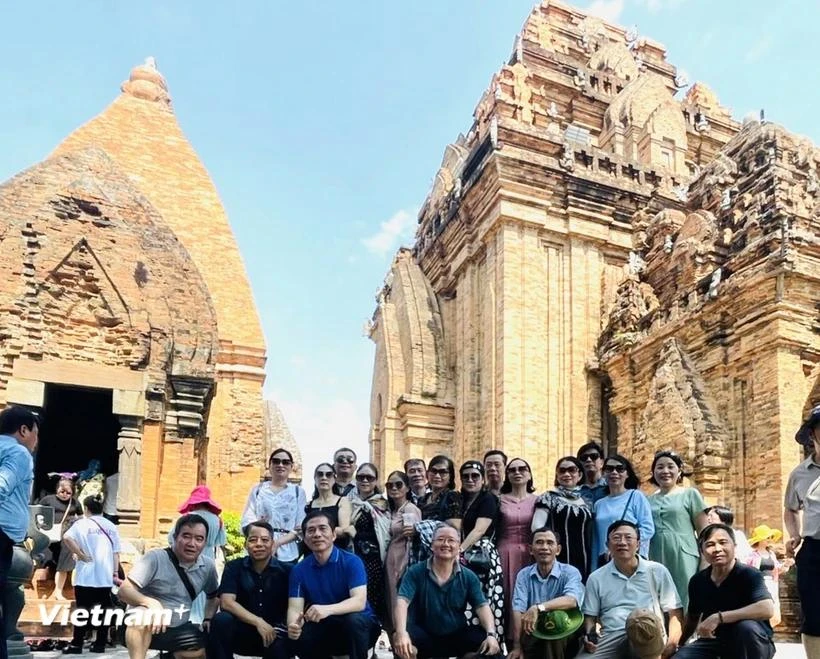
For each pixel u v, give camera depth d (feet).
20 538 27.07
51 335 56.90
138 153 95.61
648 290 89.10
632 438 82.17
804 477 28.12
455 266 107.24
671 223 90.02
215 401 87.45
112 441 71.61
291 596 30.55
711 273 75.92
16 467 26.91
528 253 92.73
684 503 34.06
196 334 62.03
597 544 33.04
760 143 79.61
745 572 28.37
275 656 29.78
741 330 67.77
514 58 121.80
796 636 50.29
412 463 39.91
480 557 32.53
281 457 38.58
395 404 109.09
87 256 59.21
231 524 74.18
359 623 30.19
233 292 92.43
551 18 135.64
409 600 30.89
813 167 76.28
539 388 89.40
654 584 29.94
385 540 35.70
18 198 58.59
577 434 89.20
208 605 32.89
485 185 96.58
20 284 56.34
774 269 64.18
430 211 124.77
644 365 81.46
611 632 29.30
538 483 86.12
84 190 60.34
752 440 65.36
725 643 27.81
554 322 92.38
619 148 113.70
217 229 95.14
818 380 64.85
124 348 58.85
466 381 99.14
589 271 95.25
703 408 69.00
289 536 35.29
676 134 112.57
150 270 61.21
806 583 26.61
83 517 43.24
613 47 132.98
